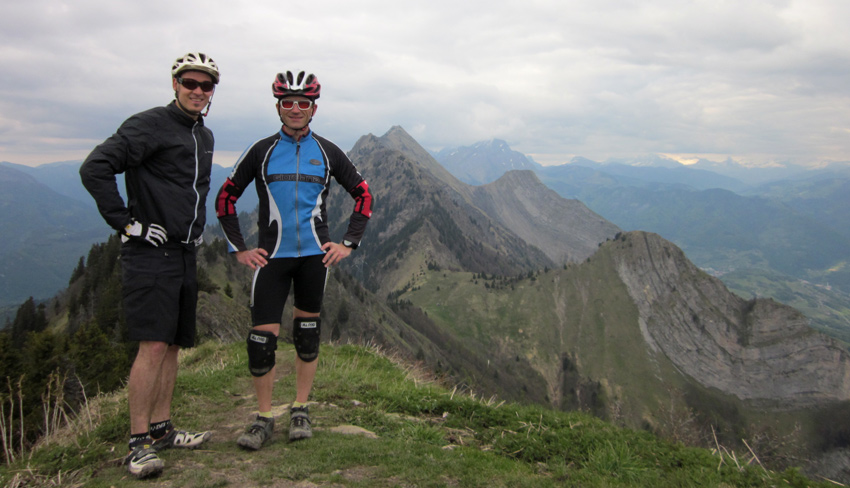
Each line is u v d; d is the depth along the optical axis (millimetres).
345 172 4441
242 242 4227
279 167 4098
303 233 4125
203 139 4031
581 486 3670
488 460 4035
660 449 4660
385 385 6773
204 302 39594
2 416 4594
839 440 161000
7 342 13281
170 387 4078
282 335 22719
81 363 14547
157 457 3482
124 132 3529
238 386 6809
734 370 192625
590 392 179625
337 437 4227
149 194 3666
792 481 4109
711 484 3885
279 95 4016
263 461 3680
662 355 196750
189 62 3762
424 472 3467
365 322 115312
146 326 3609
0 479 3387
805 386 182625
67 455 3834
